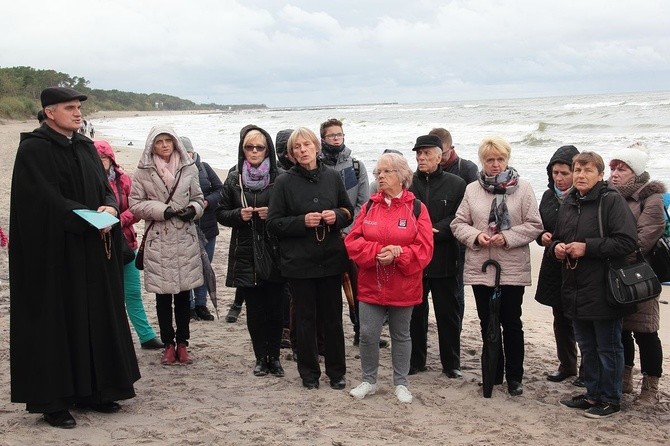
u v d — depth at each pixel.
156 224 5.86
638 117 39.22
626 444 4.58
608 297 4.88
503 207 5.40
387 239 5.07
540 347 7.09
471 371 6.13
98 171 4.92
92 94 194.75
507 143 5.50
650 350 5.31
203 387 5.50
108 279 4.78
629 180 5.25
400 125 48.03
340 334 5.54
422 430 4.70
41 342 4.55
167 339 6.10
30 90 111.44
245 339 6.91
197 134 51.84
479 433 4.70
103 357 4.76
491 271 5.43
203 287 7.66
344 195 5.52
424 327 5.99
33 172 4.56
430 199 5.75
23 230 4.57
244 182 5.66
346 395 5.38
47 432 4.54
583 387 5.73
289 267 5.38
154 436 4.48
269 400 5.22
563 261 5.12
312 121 68.25
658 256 5.20
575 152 5.54
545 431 4.77
